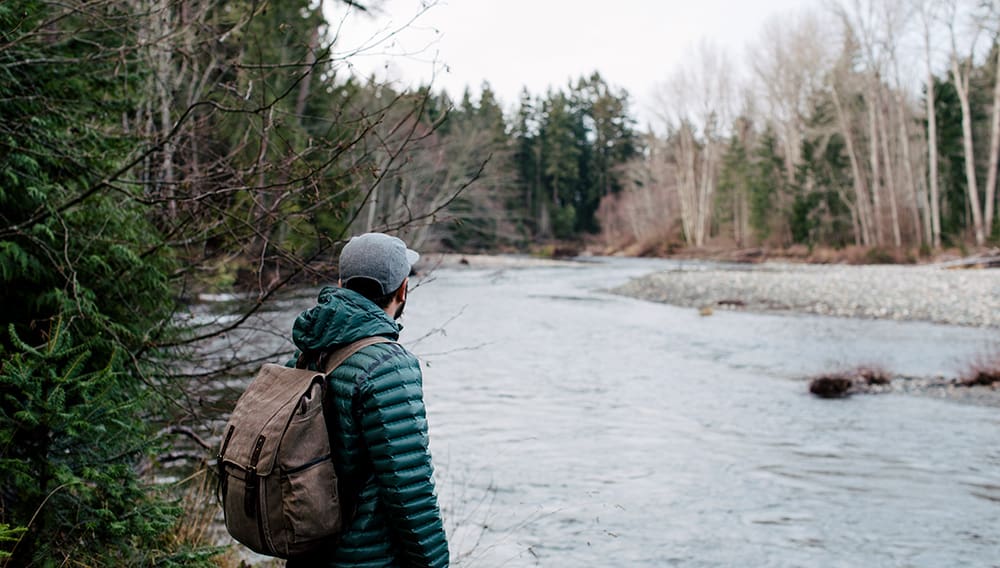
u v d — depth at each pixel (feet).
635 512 21.27
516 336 58.49
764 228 187.01
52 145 13.26
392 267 7.34
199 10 15.16
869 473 25.08
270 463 6.33
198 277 16.79
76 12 13.12
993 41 143.43
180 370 16.37
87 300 12.78
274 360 17.85
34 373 10.30
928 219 148.97
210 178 14.20
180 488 16.11
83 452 10.80
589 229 296.30
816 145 181.06
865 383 39.88
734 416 33.12
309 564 6.75
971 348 49.65
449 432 29.76
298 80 12.48
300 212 14.05
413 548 6.66
